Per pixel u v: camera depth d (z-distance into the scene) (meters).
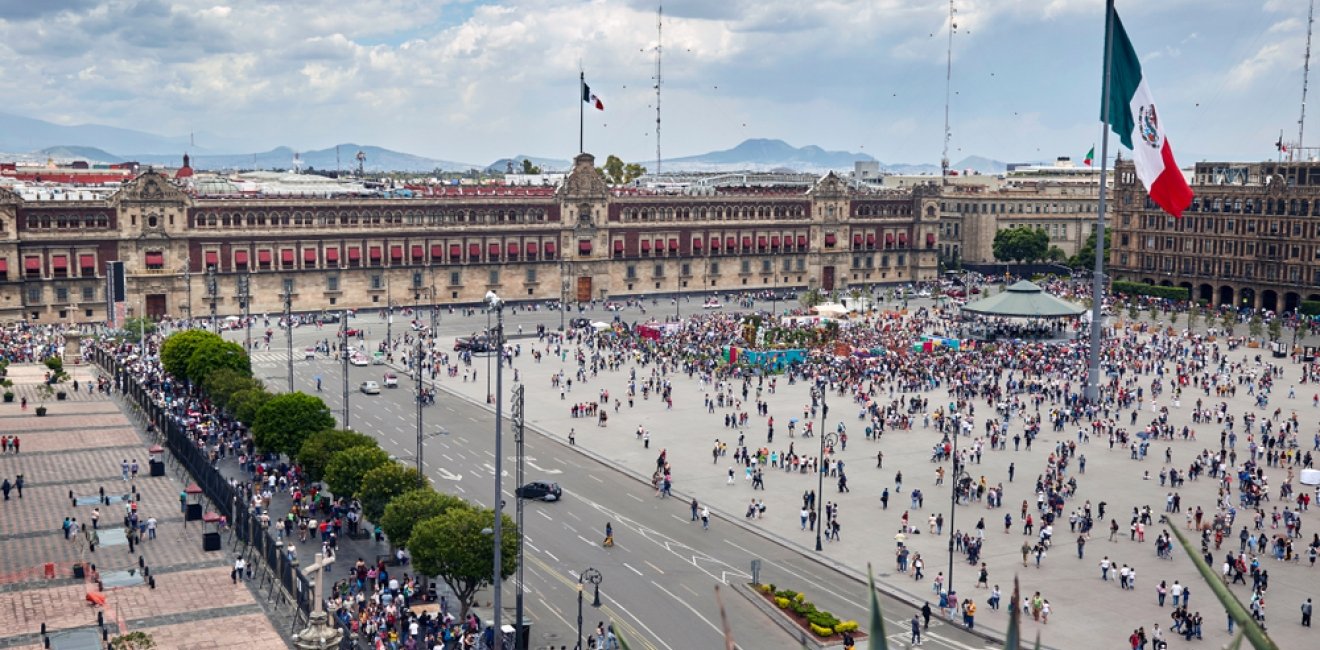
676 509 107.25
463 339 198.25
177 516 101.62
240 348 148.12
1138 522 98.56
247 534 92.25
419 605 81.31
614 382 170.00
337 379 171.12
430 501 83.94
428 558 75.12
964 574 90.00
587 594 84.50
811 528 101.19
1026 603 83.00
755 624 79.12
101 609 77.69
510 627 73.31
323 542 95.12
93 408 148.38
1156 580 88.69
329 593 82.88
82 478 113.69
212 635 75.25
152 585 84.00
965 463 122.75
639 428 135.12
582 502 108.81
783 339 191.38
